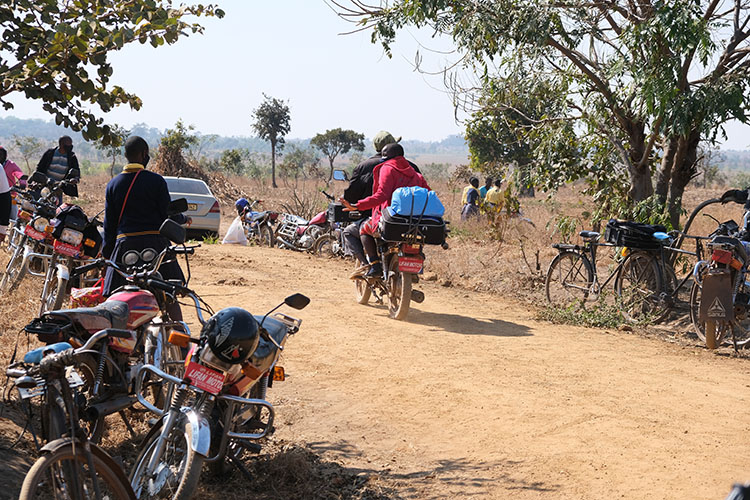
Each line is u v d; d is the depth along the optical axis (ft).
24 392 12.62
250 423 15.96
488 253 50.42
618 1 34.83
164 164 133.59
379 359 25.23
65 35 19.80
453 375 23.59
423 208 30.27
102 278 21.89
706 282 28.25
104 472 11.96
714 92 30.96
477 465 17.15
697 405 21.08
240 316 13.88
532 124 40.37
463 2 34.42
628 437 18.57
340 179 35.06
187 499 12.59
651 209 35.29
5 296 27.20
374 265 32.09
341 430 19.40
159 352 16.69
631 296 33.35
